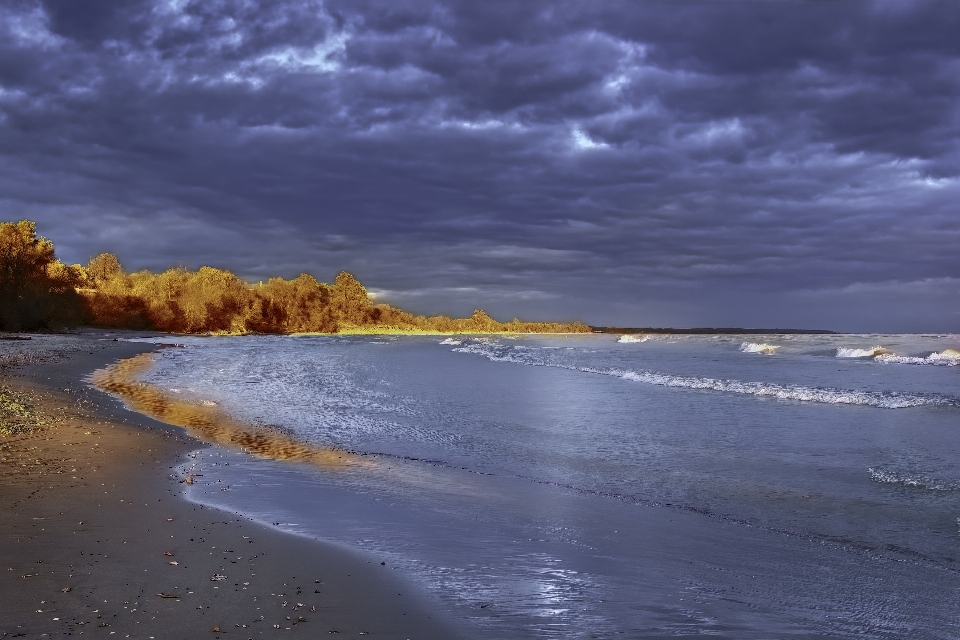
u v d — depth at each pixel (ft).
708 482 33.68
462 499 30.76
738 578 20.99
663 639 16.57
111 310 308.19
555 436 47.29
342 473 36.09
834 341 197.16
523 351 176.65
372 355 158.51
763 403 62.13
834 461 37.52
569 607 18.47
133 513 25.95
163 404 63.26
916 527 25.88
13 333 214.69
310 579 19.79
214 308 346.95
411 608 17.95
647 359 134.51
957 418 51.39
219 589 18.54
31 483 29.96
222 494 30.76
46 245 258.16
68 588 18.01
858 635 16.96
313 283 422.41
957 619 17.98
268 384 85.71
